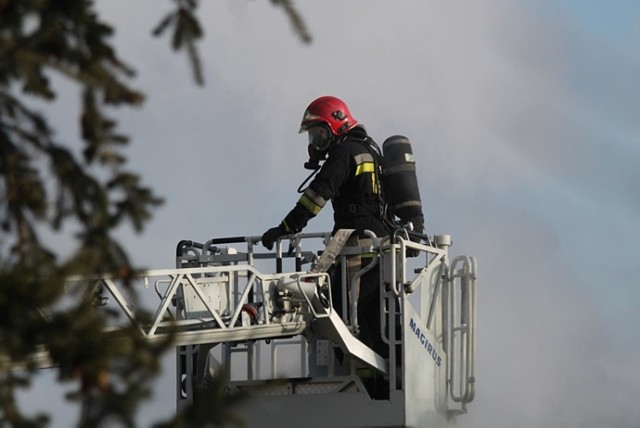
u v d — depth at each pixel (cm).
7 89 1116
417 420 2459
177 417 1129
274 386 1305
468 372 2605
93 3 1121
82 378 1098
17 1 1086
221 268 2256
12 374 1112
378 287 2483
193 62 1172
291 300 2348
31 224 1166
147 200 1166
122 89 1116
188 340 2231
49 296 1101
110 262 1161
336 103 2561
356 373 2470
